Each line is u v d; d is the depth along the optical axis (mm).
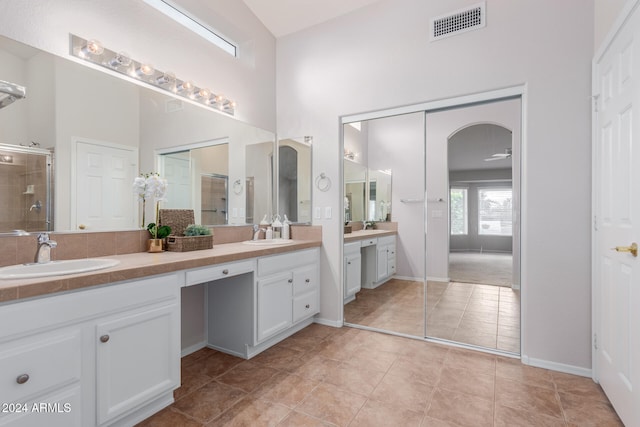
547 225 2119
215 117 2625
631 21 1438
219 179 2658
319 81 3070
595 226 1939
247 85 2953
